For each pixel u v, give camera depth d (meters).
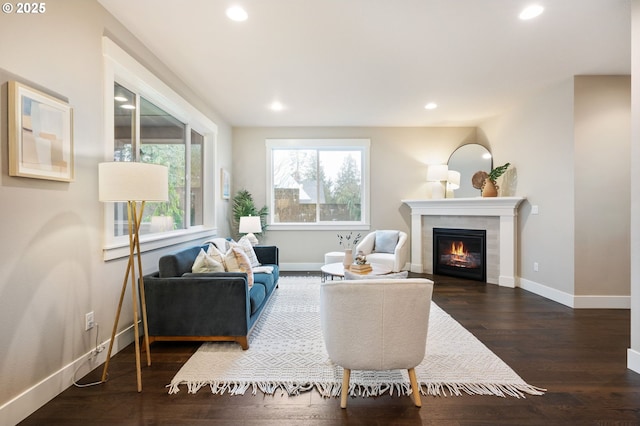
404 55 2.93
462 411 1.69
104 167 1.84
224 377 2.01
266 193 5.55
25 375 1.63
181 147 3.78
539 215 3.98
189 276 2.49
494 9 2.24
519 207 4.37
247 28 2.48
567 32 2.55
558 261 3.67
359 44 2.73
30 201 1.66
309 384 1.94
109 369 2.12
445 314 3.23
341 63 3.09
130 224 2.02
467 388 1.91
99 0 2.15
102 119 2.22
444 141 5.54
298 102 4.25
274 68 3.20
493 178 4.61
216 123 4.66
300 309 3.38
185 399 1.79
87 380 1.98
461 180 5.35
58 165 1.80
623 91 3.42
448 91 3.86
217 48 2.80
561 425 1.58
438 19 2.36
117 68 2.37
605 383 1.96
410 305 1.67
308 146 5.59
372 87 3.72
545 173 3.87
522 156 4.30
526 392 1.86
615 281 3.46
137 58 2.64
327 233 5.57
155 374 2.06
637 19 2.02
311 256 5.57
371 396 1.83
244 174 5.55
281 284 4.47
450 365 2.18
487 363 2.21
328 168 5.67
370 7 2.21
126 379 2.00
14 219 1.57
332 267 3.73
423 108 4.52
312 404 1.76
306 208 5.66
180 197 3.77
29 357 1.66
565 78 3.50
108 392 1.85
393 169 5.55
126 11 2.27
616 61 3.09
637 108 2.05
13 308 1.57
